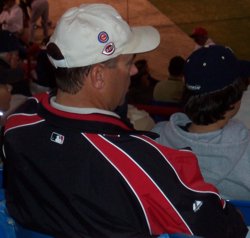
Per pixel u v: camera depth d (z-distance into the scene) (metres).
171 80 5.25
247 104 2.73
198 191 1.52
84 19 1.54
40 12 11.17
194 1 12.62
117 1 12.84
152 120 3.39
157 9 12.38
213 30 11.34
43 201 1.58
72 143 1.52
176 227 1.52
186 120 2.22
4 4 9.84
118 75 1.59
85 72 1.54
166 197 1.48
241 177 2.04
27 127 1.61
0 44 3.66
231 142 2.00
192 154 1.57
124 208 1.49
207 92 1.98
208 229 1.54
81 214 1.51
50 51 1.56
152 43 1.73
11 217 1.69
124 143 1.51
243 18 11.72
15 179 1.64
